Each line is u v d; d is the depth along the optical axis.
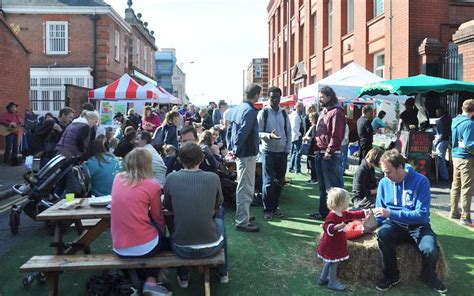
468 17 13.09
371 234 4.85
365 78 12.91
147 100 17.09
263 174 6.99
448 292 4.32
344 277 4.60
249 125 5.97
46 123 9.01
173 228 4.45
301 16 27.42
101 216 4.34
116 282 4.10
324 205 6.79
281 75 32.97
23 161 13.70
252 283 4.54
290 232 6.22
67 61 24.52
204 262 3.93
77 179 5.83
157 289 3.99
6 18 24.17
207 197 4.06
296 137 11.54
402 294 4.29
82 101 19.36
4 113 13.47
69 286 4.52
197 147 4.27
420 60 12.63
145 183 4.12
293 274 4.76
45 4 24.31
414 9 12.81
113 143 9.60
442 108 10.73
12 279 4.71
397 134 10.74
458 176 6.75
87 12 24.28
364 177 6.07
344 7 19.34
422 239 4.43
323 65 22.48
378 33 15.38
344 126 6.44
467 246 5.59
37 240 6.06
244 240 5.84
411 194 4.58
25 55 14.89
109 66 25.33
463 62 10.84
